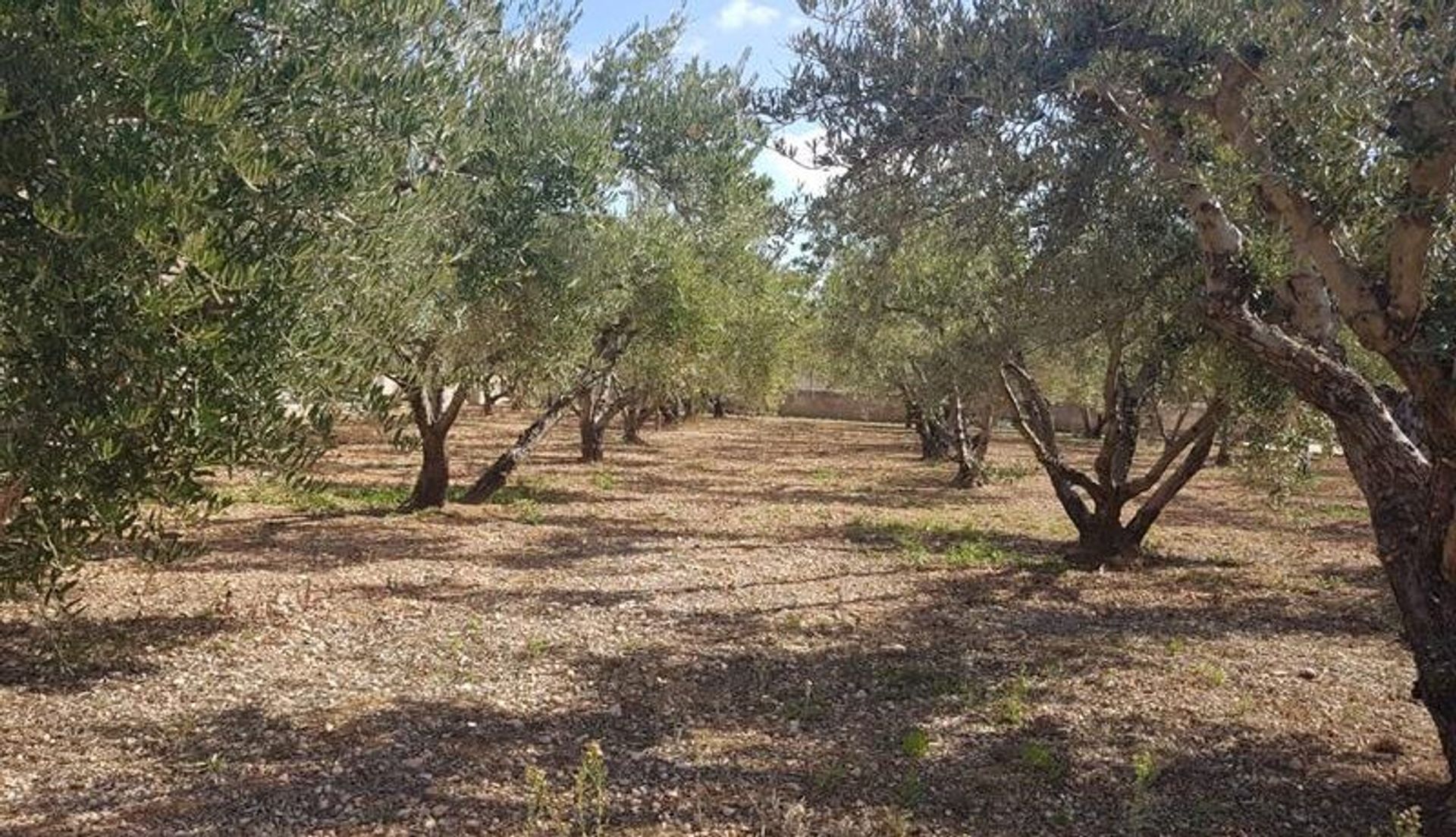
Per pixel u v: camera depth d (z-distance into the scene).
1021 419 12.27
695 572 11.15
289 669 7.12
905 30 5.57
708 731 6.11
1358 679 7.41
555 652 7.73
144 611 8.41
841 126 5.78
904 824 4.77
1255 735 6.18
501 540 12.72
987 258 8.21
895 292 10.81
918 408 20.59
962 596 10.20
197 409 3.93
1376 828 4.86
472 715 6.29
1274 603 10.13
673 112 11.75
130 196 3.59
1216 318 5.23
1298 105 4.23
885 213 5.96
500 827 4.73
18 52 3.81
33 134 3.81
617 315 14.09
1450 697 4.85
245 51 4.50
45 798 4.97
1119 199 6.29
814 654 7.90
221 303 3.97
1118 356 11.35
